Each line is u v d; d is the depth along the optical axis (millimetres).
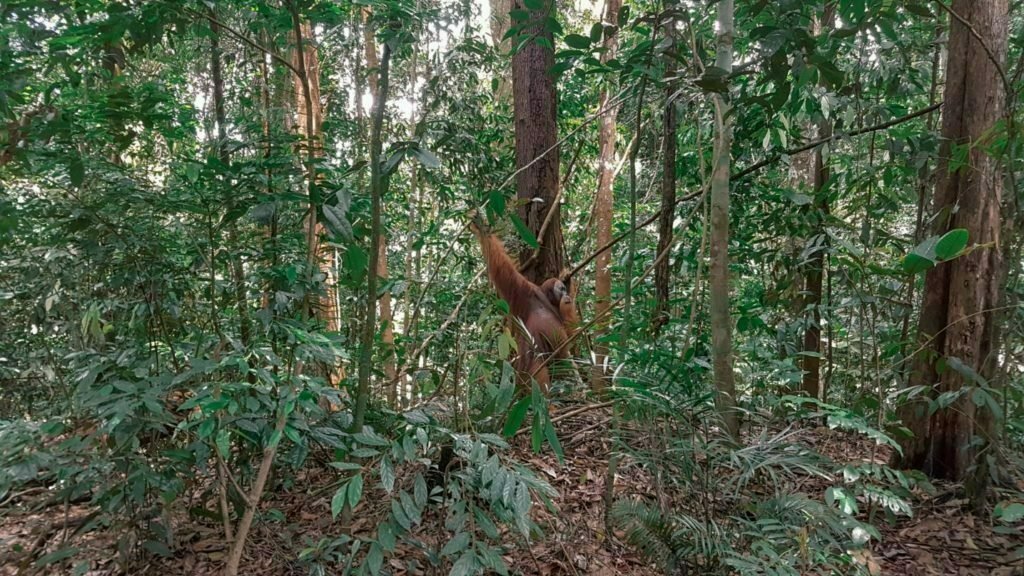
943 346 3844
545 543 3156
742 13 3850
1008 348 3617
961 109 3838
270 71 5453
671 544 2662
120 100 2934
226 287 3295
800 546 2502
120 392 2469
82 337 3209
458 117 6938
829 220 4879
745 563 2426
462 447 2422
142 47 2957
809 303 5527
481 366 3062
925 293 3943
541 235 5684
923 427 3938
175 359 2963
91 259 3031
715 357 3666
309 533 3162
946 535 3344
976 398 3217
